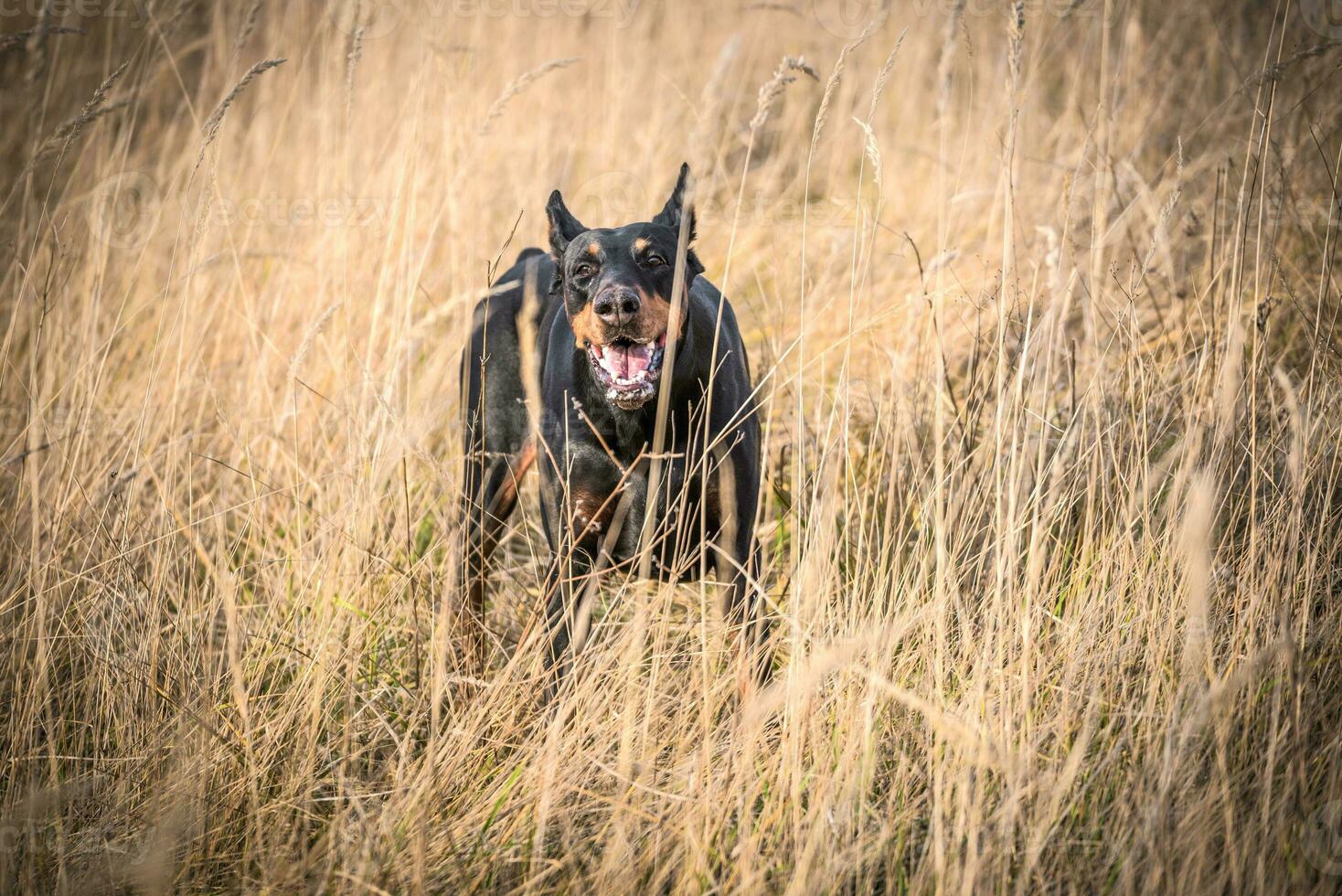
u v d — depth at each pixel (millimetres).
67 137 5746
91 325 6934
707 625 5230
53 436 5738
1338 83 8273
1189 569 4598
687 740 4504
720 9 12695
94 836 4332
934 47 11336
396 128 8922
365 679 5348
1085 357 6707
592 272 5094
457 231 8164
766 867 3807
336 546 5531
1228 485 5156
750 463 5348
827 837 3941
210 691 4785
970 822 3803
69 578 5137
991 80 10398
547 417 5621
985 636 4496
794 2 12172
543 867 4090
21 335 7219
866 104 10781
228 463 6867
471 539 6145
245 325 7766
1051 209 8445
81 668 5234
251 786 4312
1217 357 5562
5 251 7488
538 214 9719
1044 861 3834
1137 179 7133
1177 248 7730
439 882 4031
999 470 4773
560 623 5078
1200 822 3744
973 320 7531
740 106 11586
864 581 4977
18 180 5906
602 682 4719
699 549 4953
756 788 4184
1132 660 4574
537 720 4734
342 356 7082
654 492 4801
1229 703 3957
